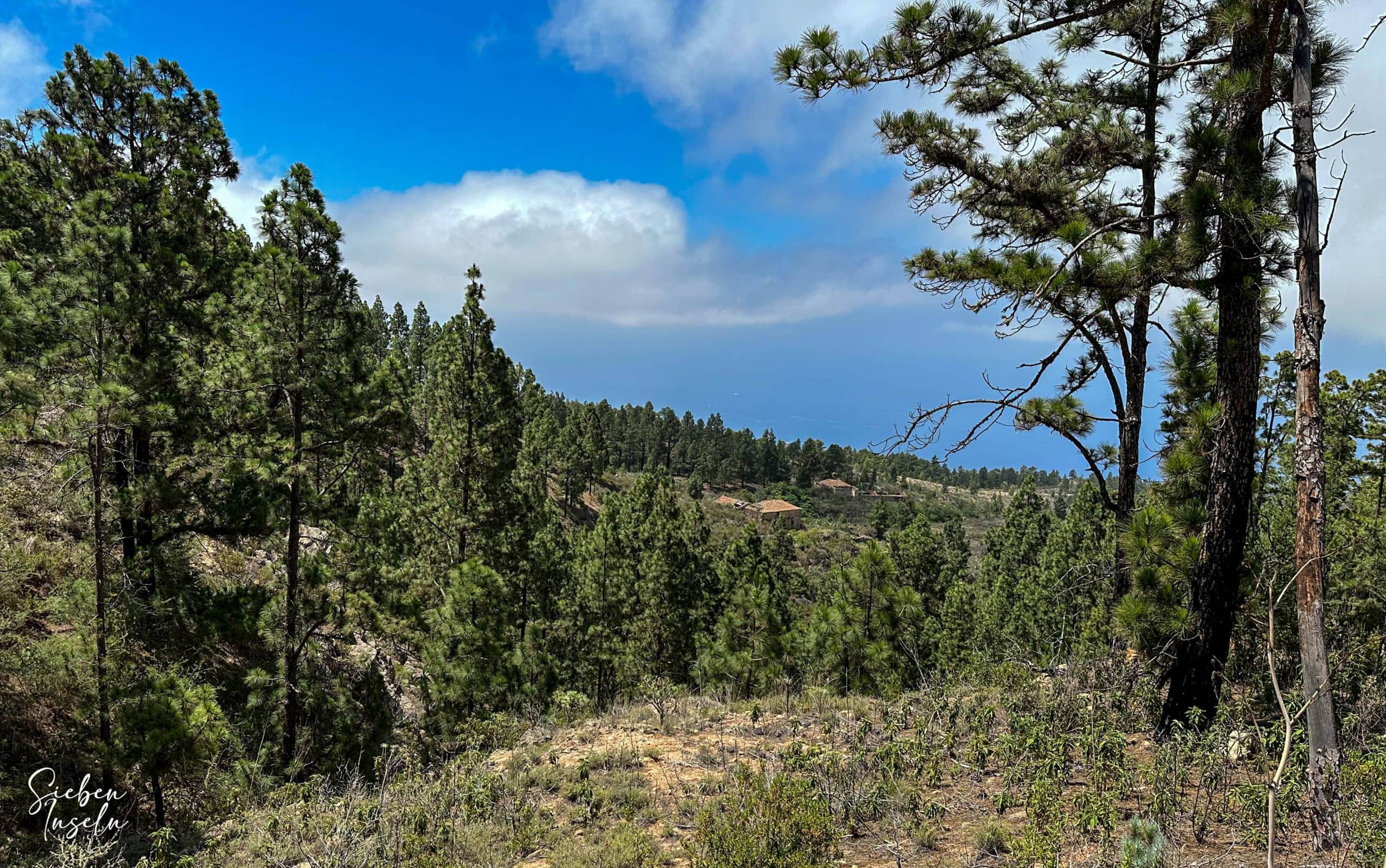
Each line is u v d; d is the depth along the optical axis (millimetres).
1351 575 8992
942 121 8664
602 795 6723
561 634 23125
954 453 8695
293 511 12961
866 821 5625
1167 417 8727
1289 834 4738
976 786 6137
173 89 13492
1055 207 9141
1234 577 6566
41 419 10789
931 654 25625
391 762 9195
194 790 10984
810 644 15008
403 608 14219
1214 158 6277
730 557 33500
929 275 8992
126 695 9953
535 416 71125
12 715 10367
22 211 14164
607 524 27344
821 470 158500
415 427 14438
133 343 11539
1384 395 17438
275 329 12500
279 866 6203
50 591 12516
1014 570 42656
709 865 4785
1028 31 7375
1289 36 6000
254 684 12453
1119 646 8328
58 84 12484
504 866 5570
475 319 20734
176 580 11953
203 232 13977
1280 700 3568
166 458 12445
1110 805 4816
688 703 10641
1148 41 8984
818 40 7082
